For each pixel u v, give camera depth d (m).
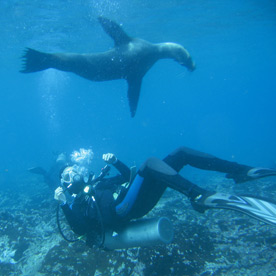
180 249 4.88
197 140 50.50
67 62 4.43
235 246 5.10
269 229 5.59
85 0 12.45
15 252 5.73
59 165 12.69
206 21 18.58
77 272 4.59
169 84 65.81
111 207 3.29
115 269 4.55
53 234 6.37
